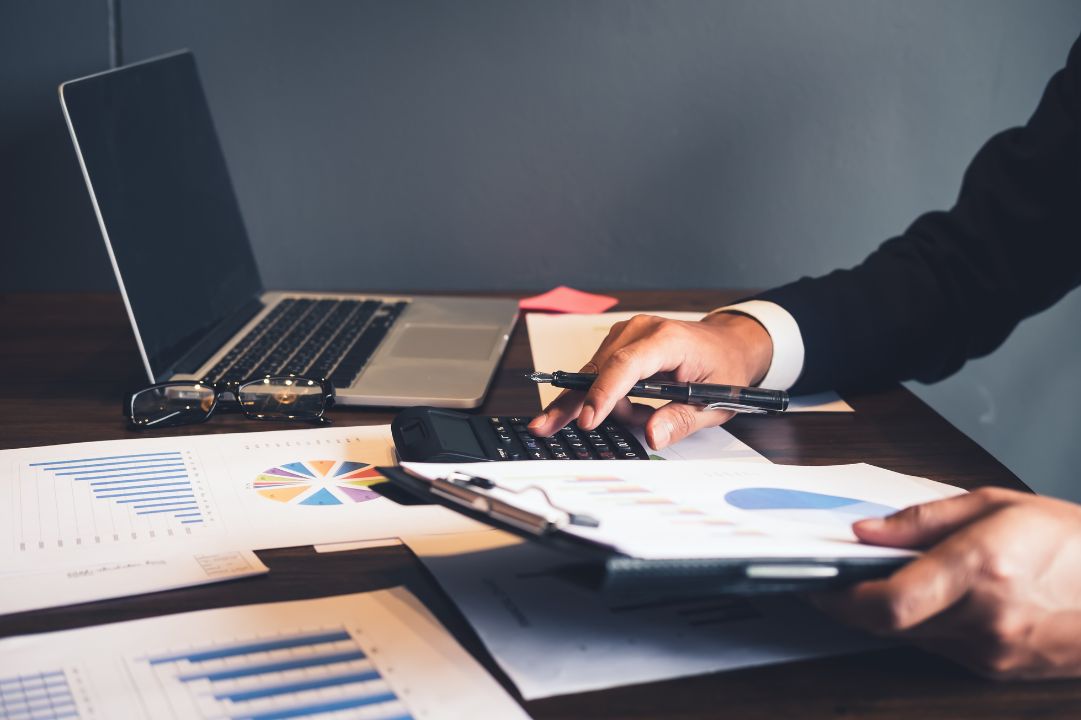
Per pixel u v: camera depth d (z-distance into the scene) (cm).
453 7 118
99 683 42
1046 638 44
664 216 126
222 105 120
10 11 115
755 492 53
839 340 84
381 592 50
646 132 123
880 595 43
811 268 128
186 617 48
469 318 101
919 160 124
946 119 123
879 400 84
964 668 46
